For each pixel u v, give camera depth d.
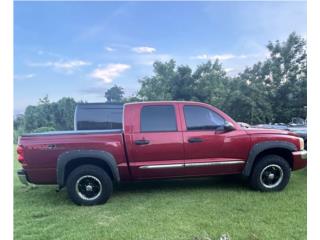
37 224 3.77
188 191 5.13
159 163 4.63
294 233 3.36
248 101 28.81
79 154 4.38
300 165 5.09
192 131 4.75
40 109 32.47
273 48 37.62
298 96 33.91
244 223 3.65
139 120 4.66
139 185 5.62
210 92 39.53
